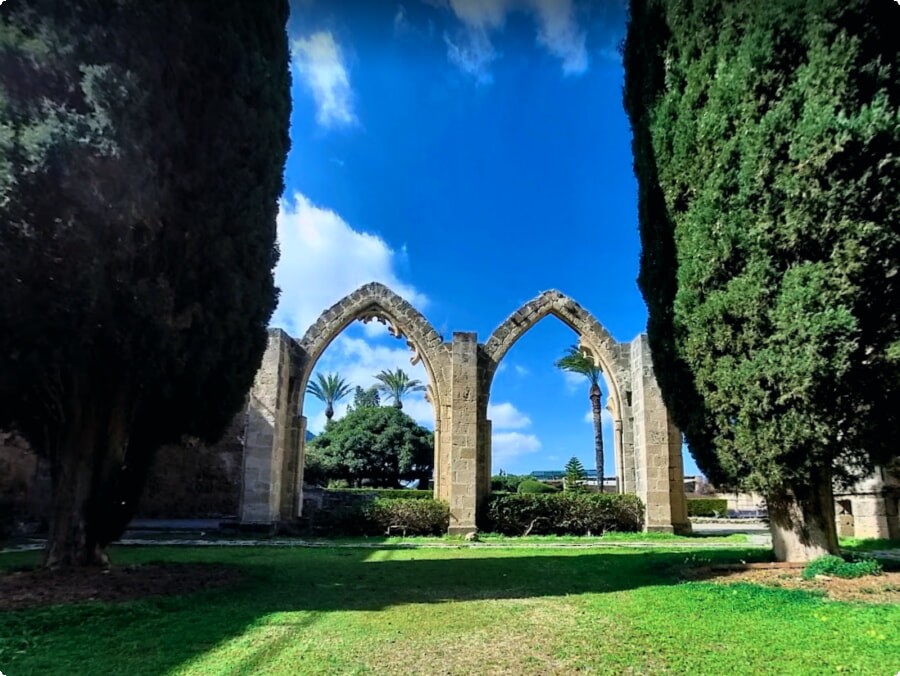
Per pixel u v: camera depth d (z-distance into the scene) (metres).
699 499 32.16
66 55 6.33
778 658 4.67
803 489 8.61
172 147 7.46
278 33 9.74
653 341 10.19
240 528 16.36
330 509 17.34
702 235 8.62
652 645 4.99
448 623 5.72
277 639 5.16
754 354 7.93
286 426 18.25
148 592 6.95
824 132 7.08
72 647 4.96
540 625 5.64
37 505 17.69
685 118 9.30
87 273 6.34
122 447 8.18
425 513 17.27
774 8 7.89
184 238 7.81
